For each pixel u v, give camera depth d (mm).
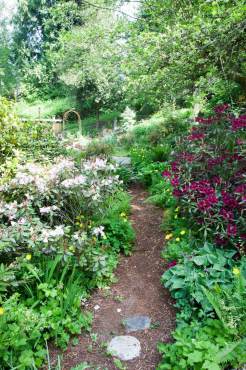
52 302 2699
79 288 2998
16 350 2283
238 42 4602
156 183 6145
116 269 3645
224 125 4320
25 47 26812
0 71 22328
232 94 6457
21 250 2959
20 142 5426
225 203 3297
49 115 21406
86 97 18156
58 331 2551
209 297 2352
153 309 2941
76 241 3117
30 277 2781
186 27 4004
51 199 3758
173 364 2217
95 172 3857
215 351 2053
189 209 3479
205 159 4098
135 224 4758
